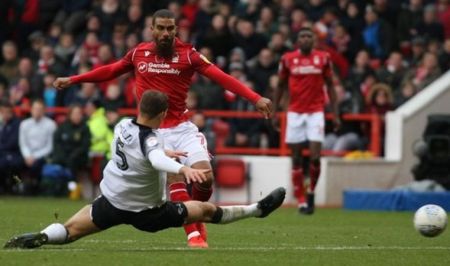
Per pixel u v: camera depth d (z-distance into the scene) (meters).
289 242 26.58
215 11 55.50
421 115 47.31
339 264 21.22
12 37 58.88
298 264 21.03
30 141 47.97
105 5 55.38
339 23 53.16
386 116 47.34
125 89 49.53
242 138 48.66
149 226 21.77
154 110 21.11
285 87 39.84
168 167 20.50
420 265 21.39
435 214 24.66
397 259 22.34
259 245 25.52
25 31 58.69
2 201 43.59
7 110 47.94
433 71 49.72
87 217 21.86
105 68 24.92
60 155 47.62
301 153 39.38
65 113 50.25
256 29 54.41
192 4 56.06
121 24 52.91
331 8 54.16
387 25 53.59
